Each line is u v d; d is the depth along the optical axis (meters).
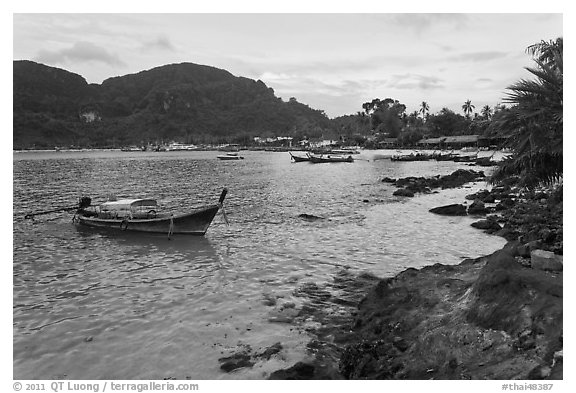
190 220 23.14
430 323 9.82
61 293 14.98
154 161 106.44
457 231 23.73
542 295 8.25
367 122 189.88
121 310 13.45
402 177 56.56
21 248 21.14
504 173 17.75
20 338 11.70
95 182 53.00
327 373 9.16
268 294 14.56
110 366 10.25
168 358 10.52
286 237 23.05
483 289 9.33
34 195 40.69
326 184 48.78
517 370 7.16
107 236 23.64
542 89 15.38
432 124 137.38
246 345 11.02
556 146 14.73
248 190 43.84
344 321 12.29
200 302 13.97
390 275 16.33
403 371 8.56
